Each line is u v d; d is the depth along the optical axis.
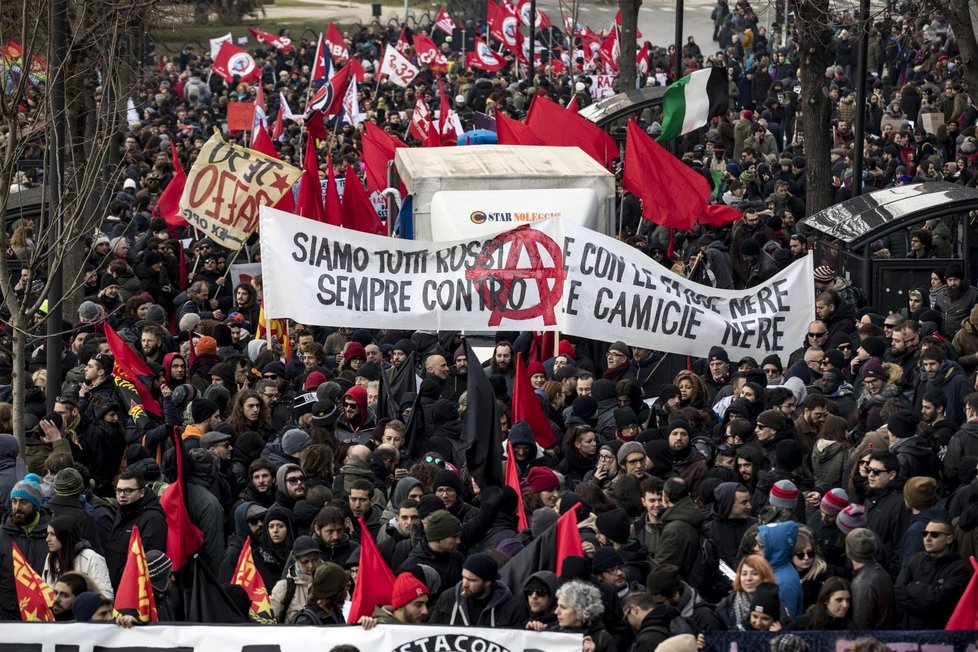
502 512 13.43
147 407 17.59
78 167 21.12
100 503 14.40
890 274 24.91
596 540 12.48
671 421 16.03
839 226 25.44
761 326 20.06
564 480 15.35
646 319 19.95
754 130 42.25
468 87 56.41
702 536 13.25
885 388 17.16
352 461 14.42
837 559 13.07
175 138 47.34
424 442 16.45
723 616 11.73
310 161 24.80
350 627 10.61
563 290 19.86
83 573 11.87
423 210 23.69
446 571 12.22
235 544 13.41
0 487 14.41
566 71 65.06
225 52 60.97
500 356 19.42
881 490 13.67
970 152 37.19
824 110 32.28
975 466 14.20
